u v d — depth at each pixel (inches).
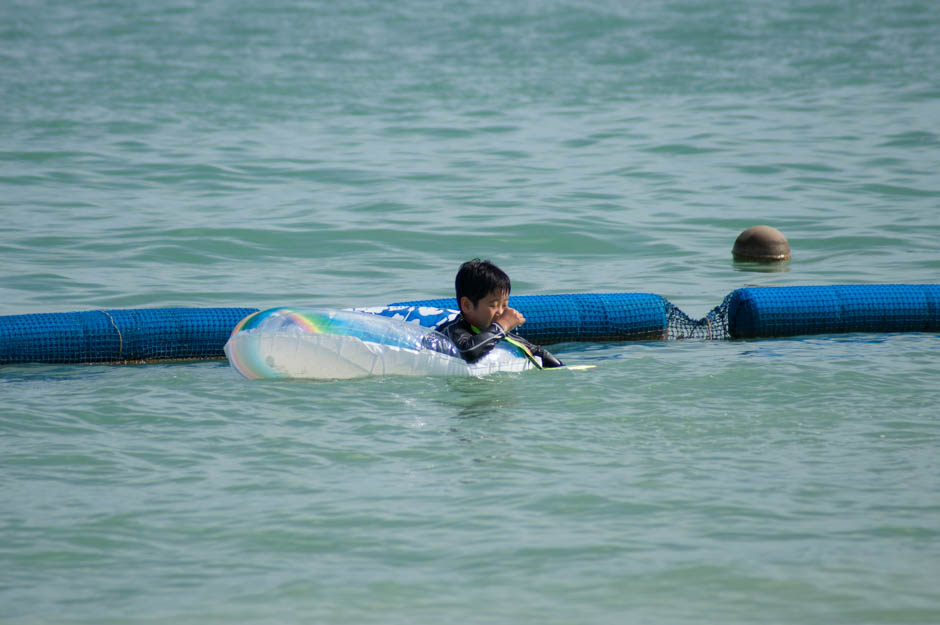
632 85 3533.5
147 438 800.9
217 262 1510.8
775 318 1211.2
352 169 2223.2
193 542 625.3
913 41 4495.6
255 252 1569.9
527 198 1939.0
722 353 1092.5
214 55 4217.5
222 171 2194.9
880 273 1469.0
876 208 1859.0
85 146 2466.8
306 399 901.8
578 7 5452.8
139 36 4687.5
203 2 5723.4
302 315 982.4
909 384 935.0
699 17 5162.4
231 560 603.8
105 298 1316.4
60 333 1076.5
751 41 4552.2
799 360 1039.0
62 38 4611.2
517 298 1203.2
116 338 1088.2
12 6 5502.0
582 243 1646.2
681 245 1641.2
